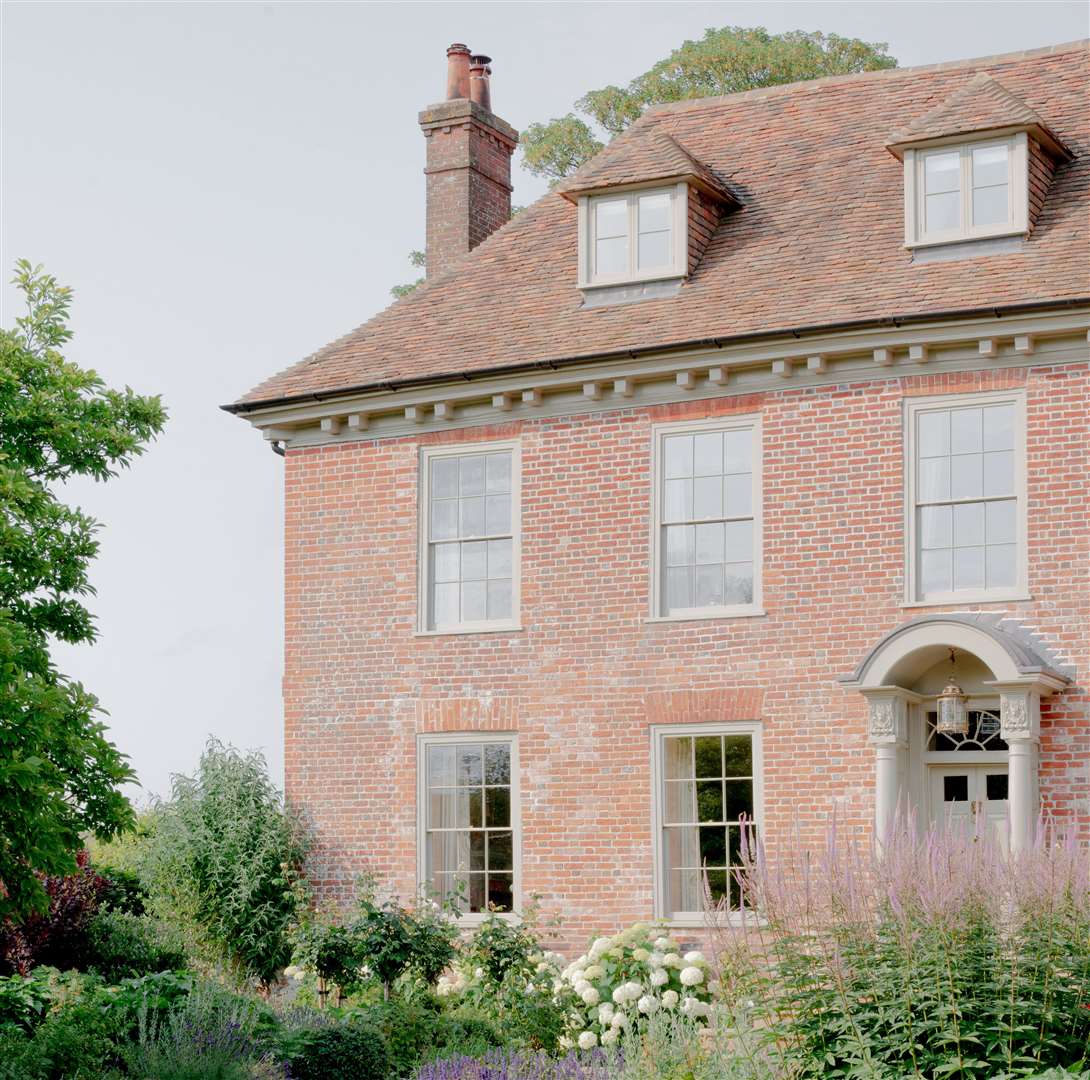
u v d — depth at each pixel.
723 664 20.52
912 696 19.48
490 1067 14.25
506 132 26.80
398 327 23.66
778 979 11.94
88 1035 13.70
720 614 20.59
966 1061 10.95
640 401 21.28
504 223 26.73
